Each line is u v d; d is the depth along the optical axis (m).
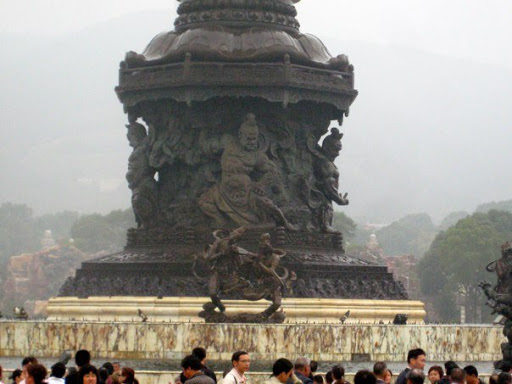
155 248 77.94
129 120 80.81
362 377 43.22
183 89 76.56
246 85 76.12
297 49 77.38
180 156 78.38
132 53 78.81
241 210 76.94
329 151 80.38
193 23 78.56
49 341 65.94
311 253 77.25
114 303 73.44
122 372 50.53
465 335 68.44
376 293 76.62
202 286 73.31
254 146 77.38
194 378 44.16
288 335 65.38
